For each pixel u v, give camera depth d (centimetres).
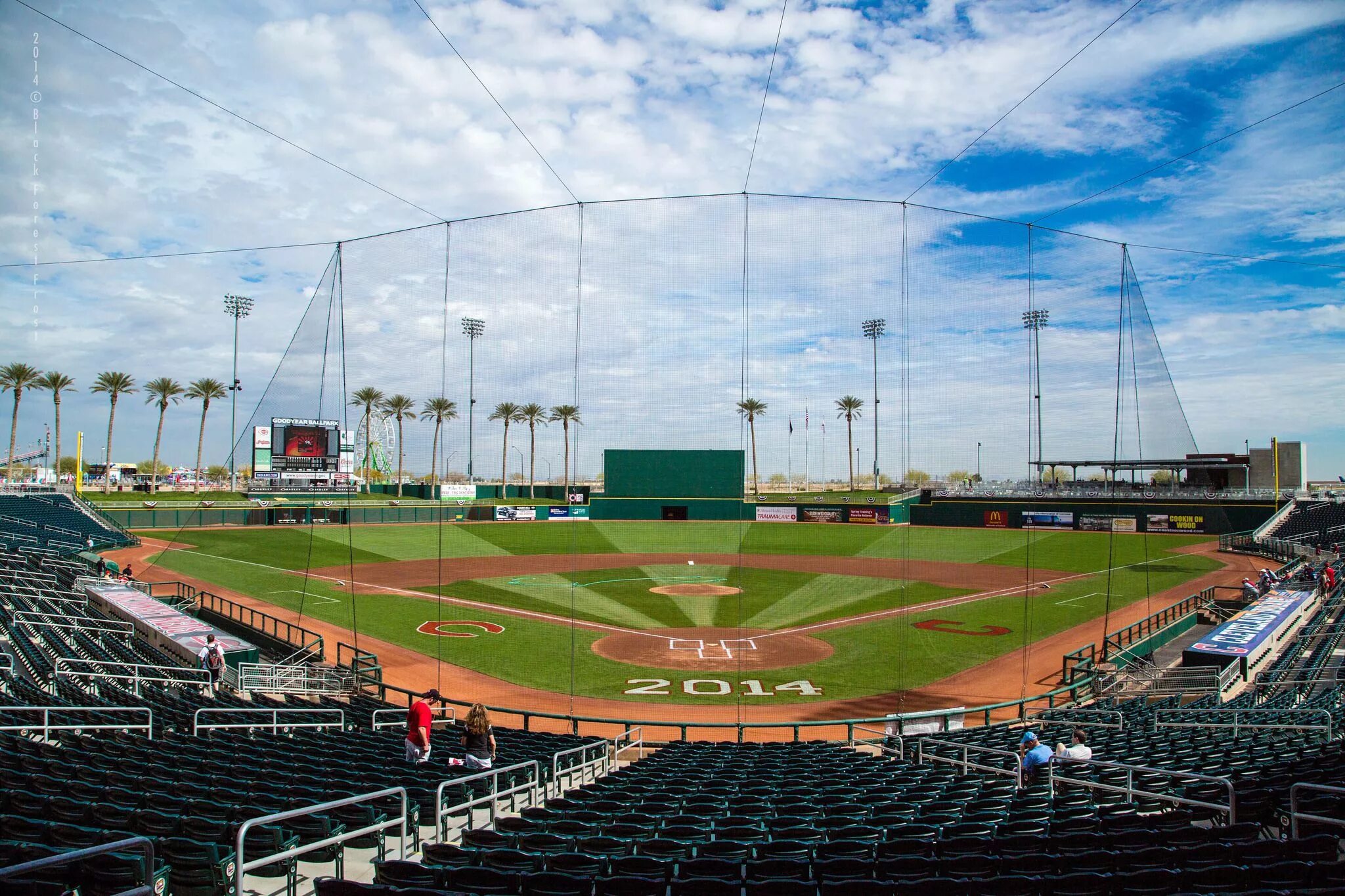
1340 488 6106
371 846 766
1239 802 756
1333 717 1284
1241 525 5200
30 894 500
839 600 3319
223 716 1331
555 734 1421
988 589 3578
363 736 1273
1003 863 583
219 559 4278
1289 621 2359
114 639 1991
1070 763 988
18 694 1284
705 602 3253
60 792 750
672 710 1822
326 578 3834
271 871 670
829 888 524
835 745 1393
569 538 5631
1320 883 511
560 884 541
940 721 1591
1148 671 1994
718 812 825
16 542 3728
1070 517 5672
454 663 2219
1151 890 510
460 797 878
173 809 713
